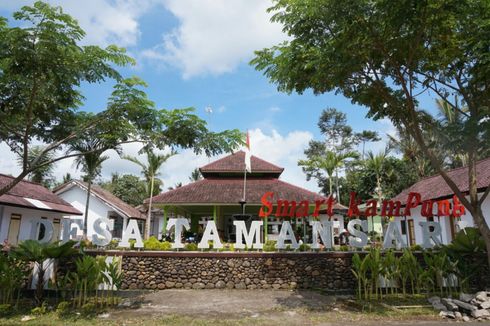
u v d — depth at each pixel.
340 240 20.64
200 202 21.06
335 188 47.53
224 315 9.59
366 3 9.01
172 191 22.59
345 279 13.51
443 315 9.47
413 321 9.00
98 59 10.70
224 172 24.95
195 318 9.23
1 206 20.81
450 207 14.82
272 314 9.73
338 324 8.72
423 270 12.16
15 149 12.58
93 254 13.41
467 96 11.57
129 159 27.31
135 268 13.48
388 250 12.91
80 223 13.74
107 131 12.78
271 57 11.70
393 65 10.66
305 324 8.70
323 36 10.19
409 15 8.70
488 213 15.39
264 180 24.78
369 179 37.78
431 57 10.77
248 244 14.16
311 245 14.27
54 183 46.00
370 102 12.09
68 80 10.42
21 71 9.26
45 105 11.10
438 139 11.03
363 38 9.64
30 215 23.89
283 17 10.04
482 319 9.11
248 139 20.14
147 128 12.63
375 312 9.86
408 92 11.02
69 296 11.70
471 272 12.32
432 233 14.23
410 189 26.53
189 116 11.97
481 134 9.41
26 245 10.38
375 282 11.78
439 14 8.88
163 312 9.89
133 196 54.97
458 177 20.52
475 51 9.66
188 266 13.57
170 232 24.30
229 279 13.48
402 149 31.41
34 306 10.48
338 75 10.22
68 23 9.46
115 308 10.33
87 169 21.86
